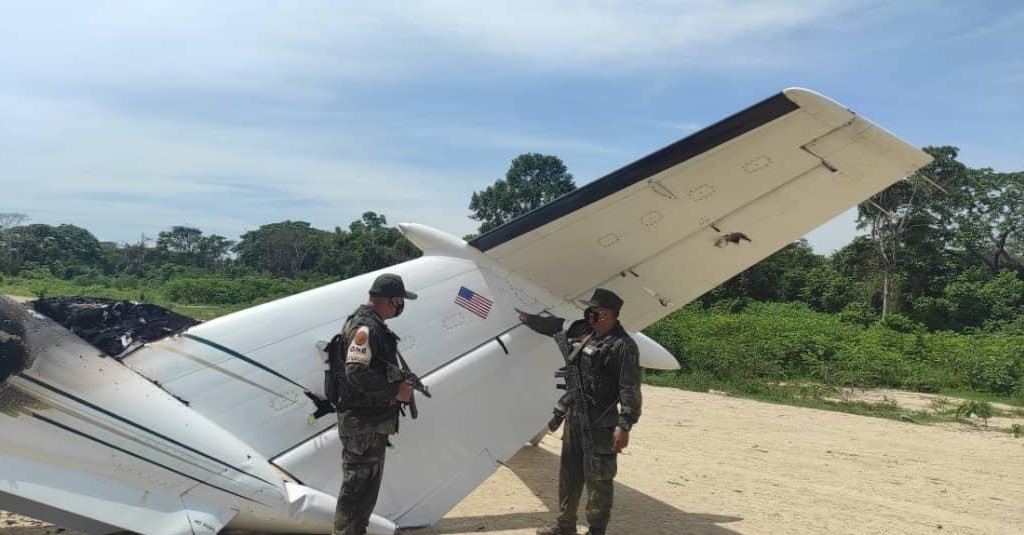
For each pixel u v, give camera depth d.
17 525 4.06
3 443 2.81
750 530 4.91
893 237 39.19
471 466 3.98
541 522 4.68
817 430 10.13
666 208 3.77
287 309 3.80
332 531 3.45
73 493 2.89
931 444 9.48
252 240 89.88
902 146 3.35
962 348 18.36
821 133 3.35
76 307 3.50
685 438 8.80
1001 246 45.53
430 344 4.01
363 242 64.06
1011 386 16.31
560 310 4.44
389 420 3.34
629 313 4.44
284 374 3.66
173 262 87.44
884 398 14.30
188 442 3.22
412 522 3.74
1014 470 8.00
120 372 3.19
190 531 3.06
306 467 3.57
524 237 4.11
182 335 3.52
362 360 3.20
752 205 3.74
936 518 5.66
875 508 5.86
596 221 3.90
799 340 17.84
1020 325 30.28
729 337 18.25
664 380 15.28
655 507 5.38
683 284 4.25
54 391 2.97
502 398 4.17
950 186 43.00
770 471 7.15
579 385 4.05
